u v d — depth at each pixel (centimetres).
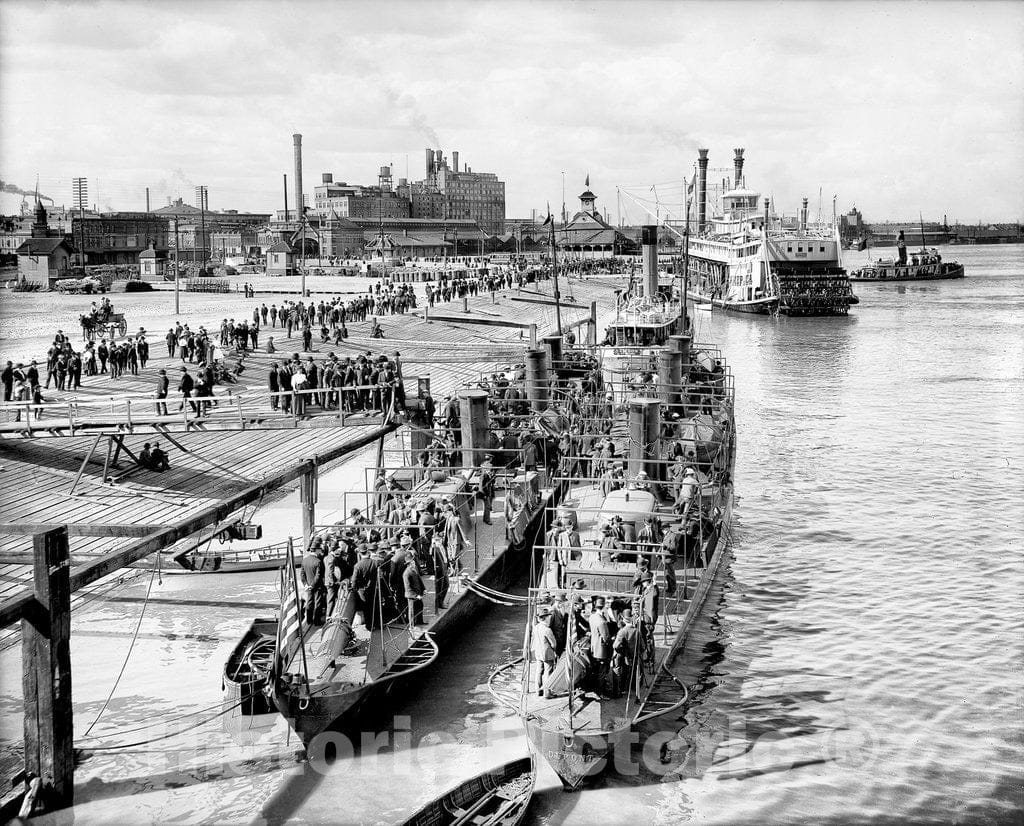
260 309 10588
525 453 4047
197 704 2519
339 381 4684
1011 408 7406
